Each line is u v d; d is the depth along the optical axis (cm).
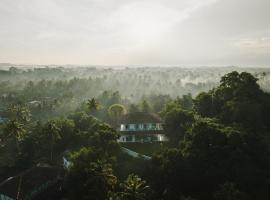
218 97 8069
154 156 5716
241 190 4681
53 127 7200
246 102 7081
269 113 7469
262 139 6203
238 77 8306
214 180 5038
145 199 4700
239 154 5153
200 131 5659
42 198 5484
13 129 7612
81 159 5466
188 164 5278
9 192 5312
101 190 4691
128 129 8162
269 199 4694
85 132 7256
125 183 4750
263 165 5425
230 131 5675
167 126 7512
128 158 6638
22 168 7106
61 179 6084
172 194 4812
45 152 7388
